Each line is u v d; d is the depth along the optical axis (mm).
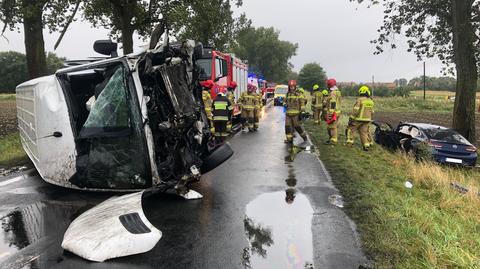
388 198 6293
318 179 7500
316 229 4957
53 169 6152
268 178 7566
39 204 5930
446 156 11602
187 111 5754
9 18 15016
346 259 4129
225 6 28453
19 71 72562
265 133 14406
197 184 7121
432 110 38188
